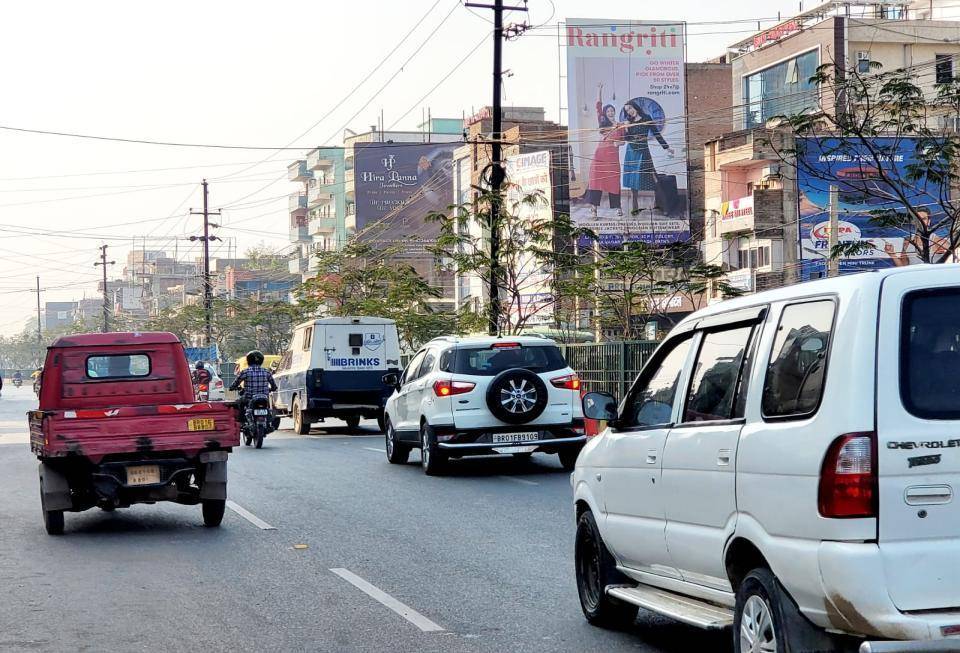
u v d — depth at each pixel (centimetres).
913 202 4706
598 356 2669
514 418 1877
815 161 4853
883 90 2377
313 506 1556
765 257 5038
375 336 3228
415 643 788
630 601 758
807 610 553
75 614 892
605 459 805
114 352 1514
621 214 5931
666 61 5994
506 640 796
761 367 613
